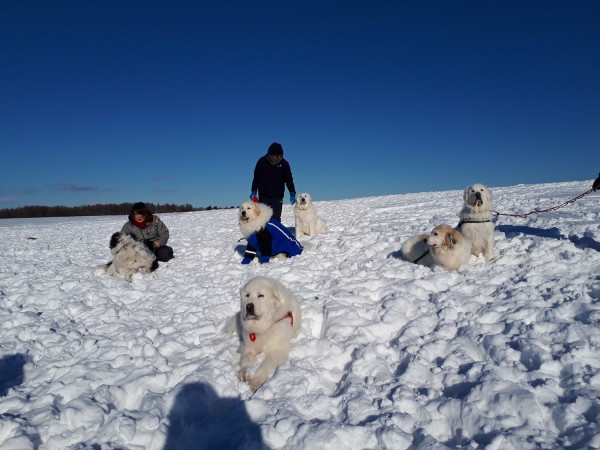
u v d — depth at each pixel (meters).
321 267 7.02
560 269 5.05
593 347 3.15
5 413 3.13
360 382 3.27
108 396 3.29
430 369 3.31
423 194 28.27
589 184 19.08
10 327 5.20
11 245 14.52
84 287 6.87
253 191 9.91
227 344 4.20
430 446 2.43
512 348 3.38
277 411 2.91
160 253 8.92
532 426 2.49
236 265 7.86
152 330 4.64
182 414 3.10
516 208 11.41
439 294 4.85
